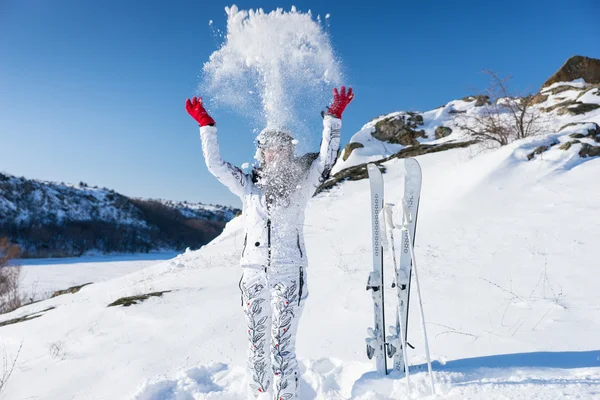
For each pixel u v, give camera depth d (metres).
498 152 10.08
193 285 6.64
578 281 4.39
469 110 18.62
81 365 4.05
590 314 3.57
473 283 4.71
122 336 4.70
